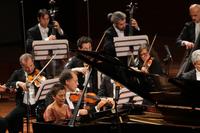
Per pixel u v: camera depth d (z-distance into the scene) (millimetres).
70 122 10766
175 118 11445
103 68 10977
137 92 11258
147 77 10781
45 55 16109
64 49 16234
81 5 27859
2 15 28156
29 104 13609
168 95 10922
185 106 11156
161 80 10617
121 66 10734
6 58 25359
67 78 12844
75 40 27812
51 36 16922
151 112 12062
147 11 27125
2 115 16703
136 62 15875
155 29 27172
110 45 17016
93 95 13562
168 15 26844
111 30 17219
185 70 16156
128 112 12062
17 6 27609
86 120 11406
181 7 26453
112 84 14281
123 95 12320
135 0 27094
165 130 10750
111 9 27594
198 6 16953
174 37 26750
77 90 13773
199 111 11219
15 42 28250
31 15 26828
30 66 14195
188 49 16984
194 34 17125
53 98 12359
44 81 12945
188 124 10984
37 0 26609
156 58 15875
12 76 14492
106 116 11750
